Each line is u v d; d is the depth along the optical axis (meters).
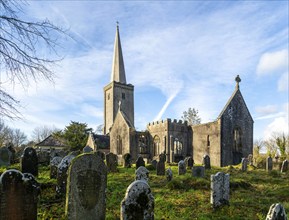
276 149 36.25
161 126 36.94
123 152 38.81
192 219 7.69
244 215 8.12
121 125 39.88
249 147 35.72
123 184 12.55
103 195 7.31
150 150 38.94
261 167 26.83
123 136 39.12
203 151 35.16
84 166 6.99
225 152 33.03
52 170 12.50
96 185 7.18
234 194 11.18
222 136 33.03
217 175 9.00
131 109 53.88
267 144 39.28
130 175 15.96
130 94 54.06
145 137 39.44
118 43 56.47
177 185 11.92
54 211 7.80
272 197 10.83
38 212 7.62
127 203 6.13
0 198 5.96
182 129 37.50
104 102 55.38
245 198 10.41
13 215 6.14
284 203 9.57
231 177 16.78
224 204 9.01
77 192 6.84
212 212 8.45
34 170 12.92
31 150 12.93
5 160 17.86
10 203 6.11
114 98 52.03
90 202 7.04
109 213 7.99
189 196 10.42
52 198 9.10
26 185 6.34
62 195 9.22
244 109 36.03
